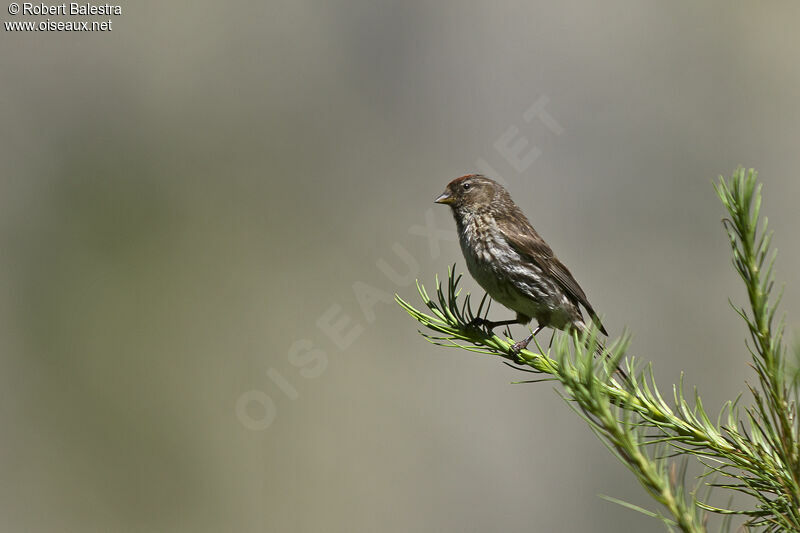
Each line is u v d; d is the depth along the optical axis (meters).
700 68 15.48
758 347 3.15
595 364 2.80
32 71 15.80
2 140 15.63
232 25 16.19
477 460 13.73
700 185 14.84
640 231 14.45
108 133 16.03
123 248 15.73
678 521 2.59
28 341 15.11
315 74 16.02
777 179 15.30
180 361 15.13
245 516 14.03
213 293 15.41
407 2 15.64
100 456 14.66
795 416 3.13
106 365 15.13
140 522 14.36
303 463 14.08
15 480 14.45
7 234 15.43
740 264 3.09
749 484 3.55
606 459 13.47
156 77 16.14
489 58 15.29
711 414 13.66
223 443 14.61
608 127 14.99
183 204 15.95
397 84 15.67
